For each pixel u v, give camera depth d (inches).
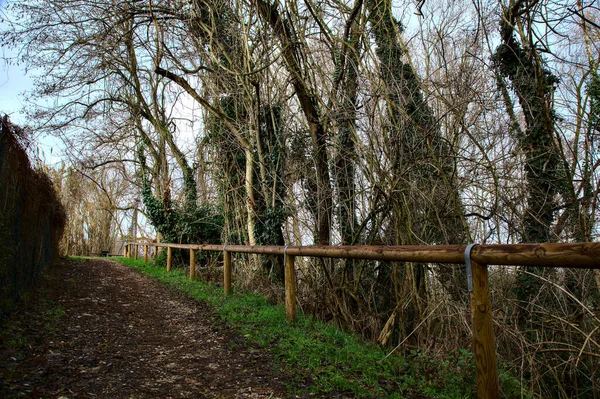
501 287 232.2
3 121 196.2
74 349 160.4
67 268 487.5
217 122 553.9
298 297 274.8
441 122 254.4
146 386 127.0
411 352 166.2
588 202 232.5
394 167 240.1
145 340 185.0
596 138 237.5
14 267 227.3
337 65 316.2
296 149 397.7
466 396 125.6
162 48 469.7
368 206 280.7
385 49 324.5
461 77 238.8
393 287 273.4
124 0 434.3
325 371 140.5
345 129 297.0
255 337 184.1
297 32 353.1
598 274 212.2
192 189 641.0
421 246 131.5
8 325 181.0
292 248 215.6
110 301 281.6
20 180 237.3
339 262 291.0
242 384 130.6
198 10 426.9
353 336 204.2
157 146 634.8
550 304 220.2
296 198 379.6
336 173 305.1
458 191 259.6
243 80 415.5
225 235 521.0
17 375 126.0
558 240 250.7
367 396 121.6
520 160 259.1
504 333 195.3
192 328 209.0
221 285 386.6
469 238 244.4
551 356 197.3
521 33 265.3
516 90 281.4
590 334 158.4
